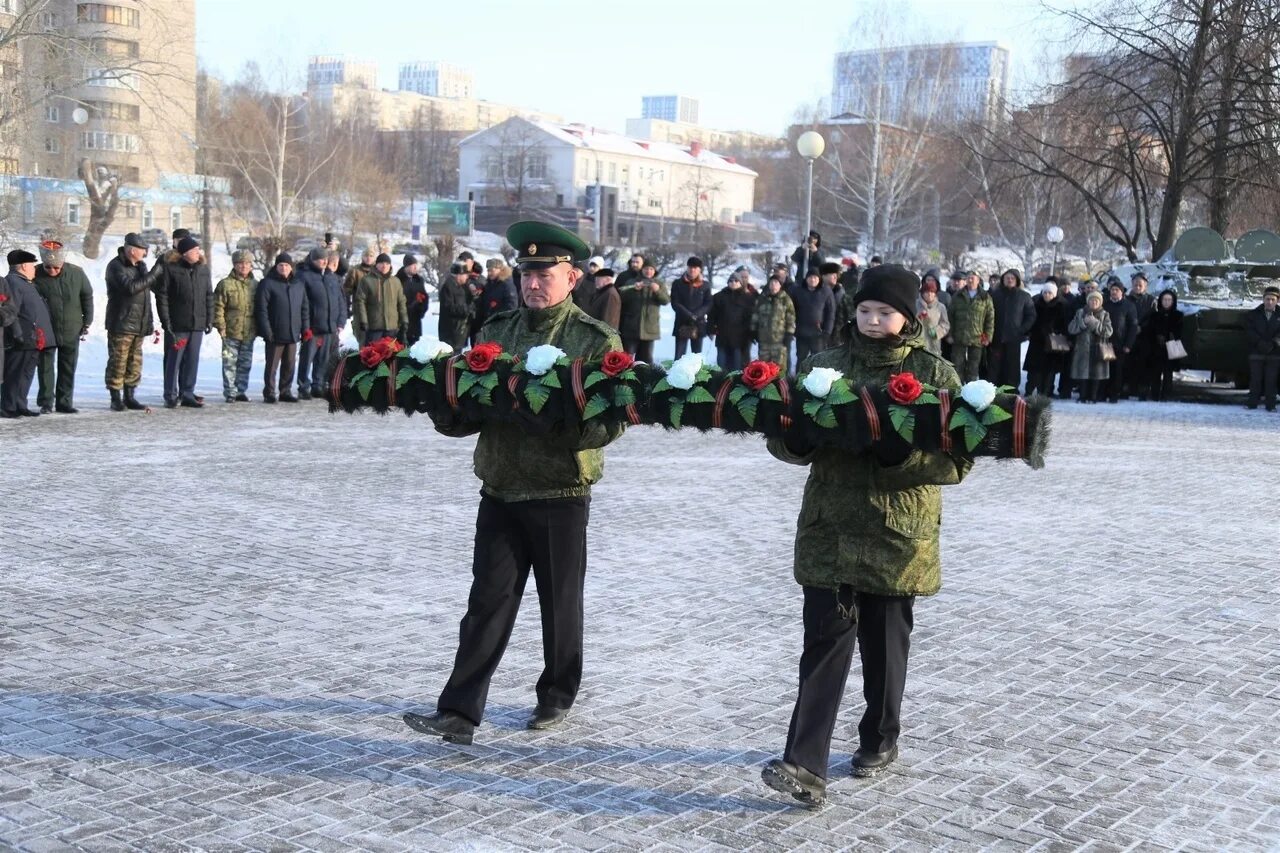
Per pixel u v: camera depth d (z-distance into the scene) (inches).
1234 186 1111.0
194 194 1877.5
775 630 267.1
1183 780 192.2
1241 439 642.8
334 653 242.5
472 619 193.8
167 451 488.7
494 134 4151.1
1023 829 172.7
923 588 176.1
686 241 3174.2
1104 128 1182.3
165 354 622.2
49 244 573.0
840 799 180.7
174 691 218.1
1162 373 854.5
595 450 197.5
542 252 195.9
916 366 178.2
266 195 2177.7
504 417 186.5
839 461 174.2
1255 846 169.6
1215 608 296.5
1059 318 821.2
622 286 790.5
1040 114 1255.5
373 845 160.9
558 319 198.4
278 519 367.9
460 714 190.4
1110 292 813.9
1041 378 838.5
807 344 797.9
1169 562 345.1
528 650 249.0
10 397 564.7
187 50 1616.6
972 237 2787.9
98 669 228.8
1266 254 991.6
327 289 680.4
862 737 189.9
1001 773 192.9
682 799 178.7
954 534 377.1
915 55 2340.1
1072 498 446.3
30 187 1343.5
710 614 278.8
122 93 1535.4
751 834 167.6
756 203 4830.2
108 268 593.3
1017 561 341.4
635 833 166.9
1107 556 350.6
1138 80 1145.4
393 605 278.2
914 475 169.5
